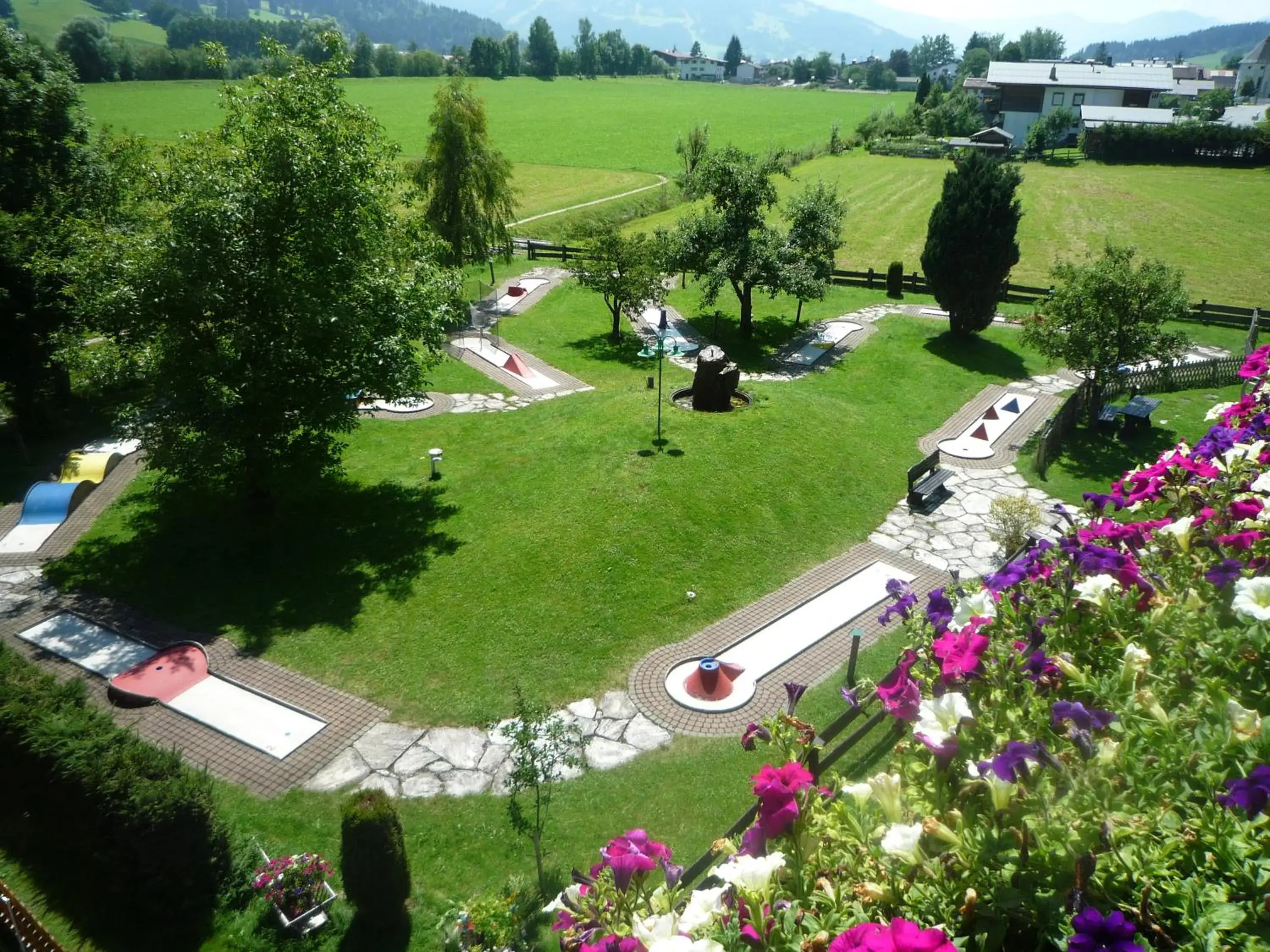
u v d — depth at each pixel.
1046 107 104.31
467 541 18.53
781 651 15.58
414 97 132.75
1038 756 2.80
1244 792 2.57
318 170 17.69
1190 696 3.48
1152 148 78.31
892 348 32.94
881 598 17.20
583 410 24.33
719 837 10.39
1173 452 5.74
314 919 10.38
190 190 16.95
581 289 40.84
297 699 14.31
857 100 169.25
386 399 19.88
